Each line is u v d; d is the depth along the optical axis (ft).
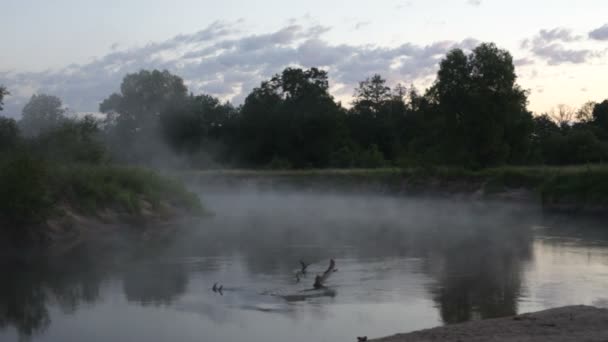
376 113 412.36
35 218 89.30
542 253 80.53
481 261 74.23
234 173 261.24
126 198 114.73
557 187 161.89
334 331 43.75
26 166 91.61
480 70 218.38
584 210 149.48
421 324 45.52
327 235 103.45
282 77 366.84
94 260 76.84
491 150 219.82
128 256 79.92
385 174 236.84
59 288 60.08
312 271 67.97
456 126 220.43
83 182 109.40
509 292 56.13
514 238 97.91
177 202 133.69
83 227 99.71
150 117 348.59
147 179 130.82
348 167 301.22
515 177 190.29
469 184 202.39
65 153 138.51
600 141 252.62
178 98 349.20
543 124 337.52
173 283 61.77
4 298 55.88
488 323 38.27
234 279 63.52
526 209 161.38
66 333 44.75
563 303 51.70
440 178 214.48
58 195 101.24
